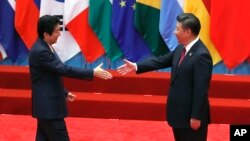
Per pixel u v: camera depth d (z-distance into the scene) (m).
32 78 12.70
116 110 20.31
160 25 22.45
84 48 23.34
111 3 22.98
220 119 19.98
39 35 12.50
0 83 22.02
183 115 11.86
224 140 17.62
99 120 20.11
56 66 12.26
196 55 11.53
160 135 18.16
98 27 23.12
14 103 20.58
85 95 21.12
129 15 23.03
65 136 12.93
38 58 12.33
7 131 18.12
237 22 22.41
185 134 12.09
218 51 22.72
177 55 12.14
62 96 12.84
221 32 22.52
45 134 13.21
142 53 23.38
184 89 11.81
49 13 23.08
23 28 23.08
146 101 20.31
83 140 17.33
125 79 21.64
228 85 21.33
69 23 23.05
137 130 18.75
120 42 23.17
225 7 22.31
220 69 23.50
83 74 12.47
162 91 21.61
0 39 23.44
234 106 19.89
